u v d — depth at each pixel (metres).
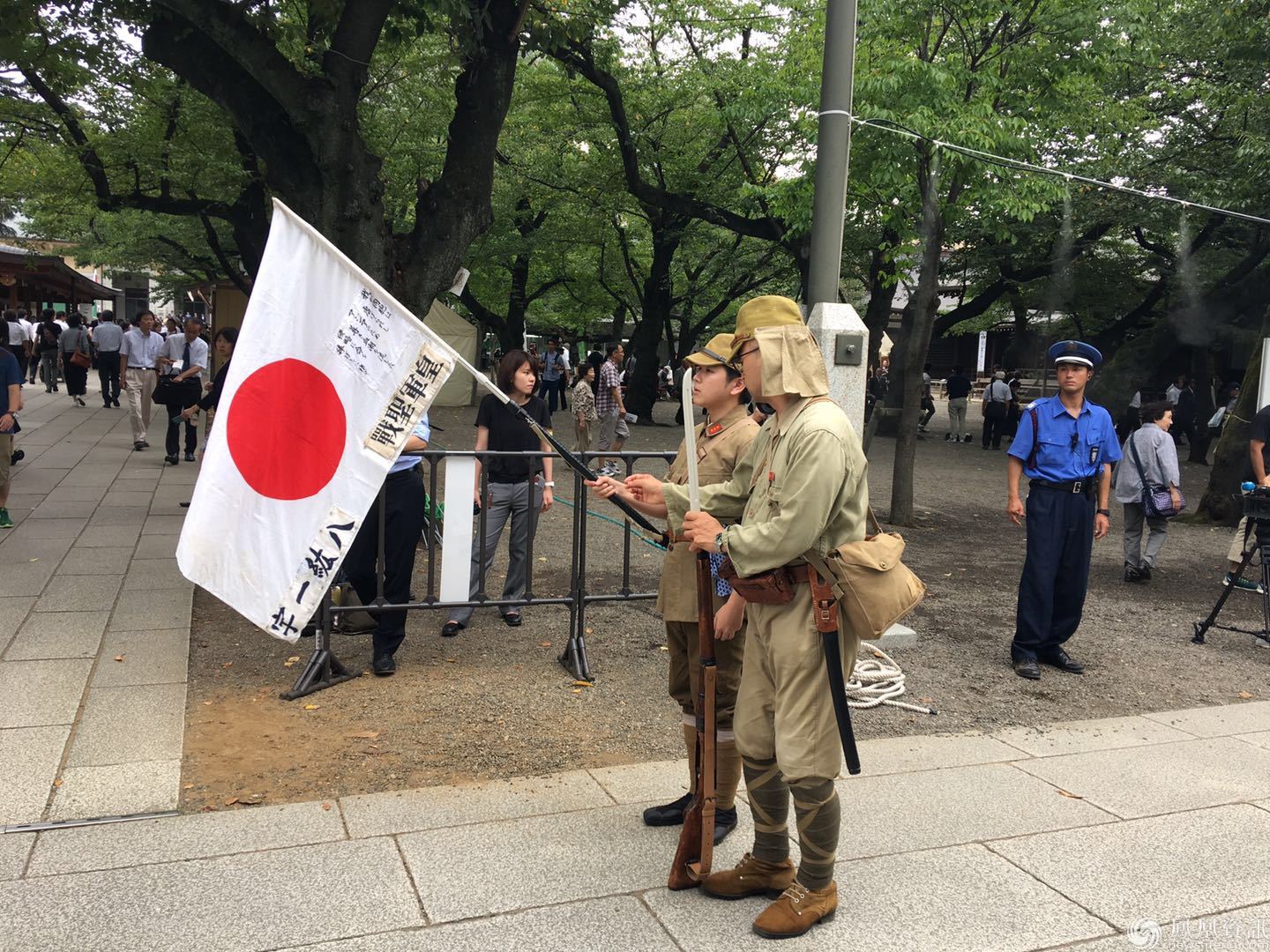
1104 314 22.28
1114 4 9.88
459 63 7.73
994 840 3.43
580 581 5.20
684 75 17.20
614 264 25.72
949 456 19.09
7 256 22.14
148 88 11.86
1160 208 15.87
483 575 5.17
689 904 2.95
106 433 14.70
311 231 4.22
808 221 12.48
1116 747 4.43
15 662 4.89
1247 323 18.86
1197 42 15.16
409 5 7.57
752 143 17.16
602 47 14.57
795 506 2.57
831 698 2.71
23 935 2.65
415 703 4.62
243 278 18.73
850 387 5.41
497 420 5.92
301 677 4.71
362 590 5.14
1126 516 8.32
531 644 5.69
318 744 4.09
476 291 26.28
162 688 4.62
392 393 4.37
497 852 3.22
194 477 10.98
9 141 13.49
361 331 4.30
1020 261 19.59
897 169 9.96
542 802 3.61
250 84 7.24
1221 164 15.76
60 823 3.29
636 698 4.82
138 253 24.28
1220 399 21.95
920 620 6.77
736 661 3.23
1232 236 17.80
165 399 11.70
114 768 3.74
